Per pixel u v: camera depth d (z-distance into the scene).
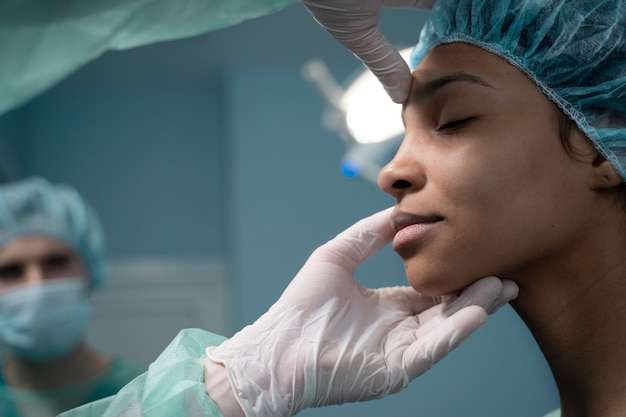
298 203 4.16
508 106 1.07
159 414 1.11
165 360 1.19
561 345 1.14
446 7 1.16
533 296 1.13
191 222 4.54
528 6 1.08
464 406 3.82
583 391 1.15
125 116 4.61
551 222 1.07
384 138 2.37
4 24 1.06
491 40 1.10
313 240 4.11
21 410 2.40
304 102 4.30
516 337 3.89
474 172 1.06
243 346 1.16
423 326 1.17
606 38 1.08
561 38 1.08
